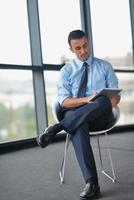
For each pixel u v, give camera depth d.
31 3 4.66
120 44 5.82
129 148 3.90
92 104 2.07
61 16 4.99
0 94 4.28
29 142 4.46
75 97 2.32
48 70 4.75
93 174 1.99
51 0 4.87
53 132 2.08
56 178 2.56
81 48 2.28
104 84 2.35
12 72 4.36
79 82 2.36
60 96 2.28
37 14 4.64
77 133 2.04
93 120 2.11
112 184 2.27
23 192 2.20
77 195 2.07
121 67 5.78
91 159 2.01
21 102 4.52
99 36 5.54
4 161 3.43
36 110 4.71
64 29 5.00
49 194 2.12
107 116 2.16
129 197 1.97
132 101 5.86
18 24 4.52
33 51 4.68
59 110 2.29
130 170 2.68
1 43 4.29
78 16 5.31
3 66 4.21
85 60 2.37
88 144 2.03
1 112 4.29
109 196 2.00
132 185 2.22
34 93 4.67
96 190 2.00
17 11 4.52
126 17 6.00
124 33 5.93
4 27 4.34
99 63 2.39
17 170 2.93
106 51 5.61
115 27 5.79
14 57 4.43
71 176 2.60
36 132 4.72
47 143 2.09
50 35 4.82
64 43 4.94
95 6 5.52
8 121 4.36
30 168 3.00
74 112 2.07
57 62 4.86
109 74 2.37
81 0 5.36
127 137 4.94
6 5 4.39
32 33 4.68
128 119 5.85
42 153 3.85
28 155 3.75
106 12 5.66
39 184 2.40
